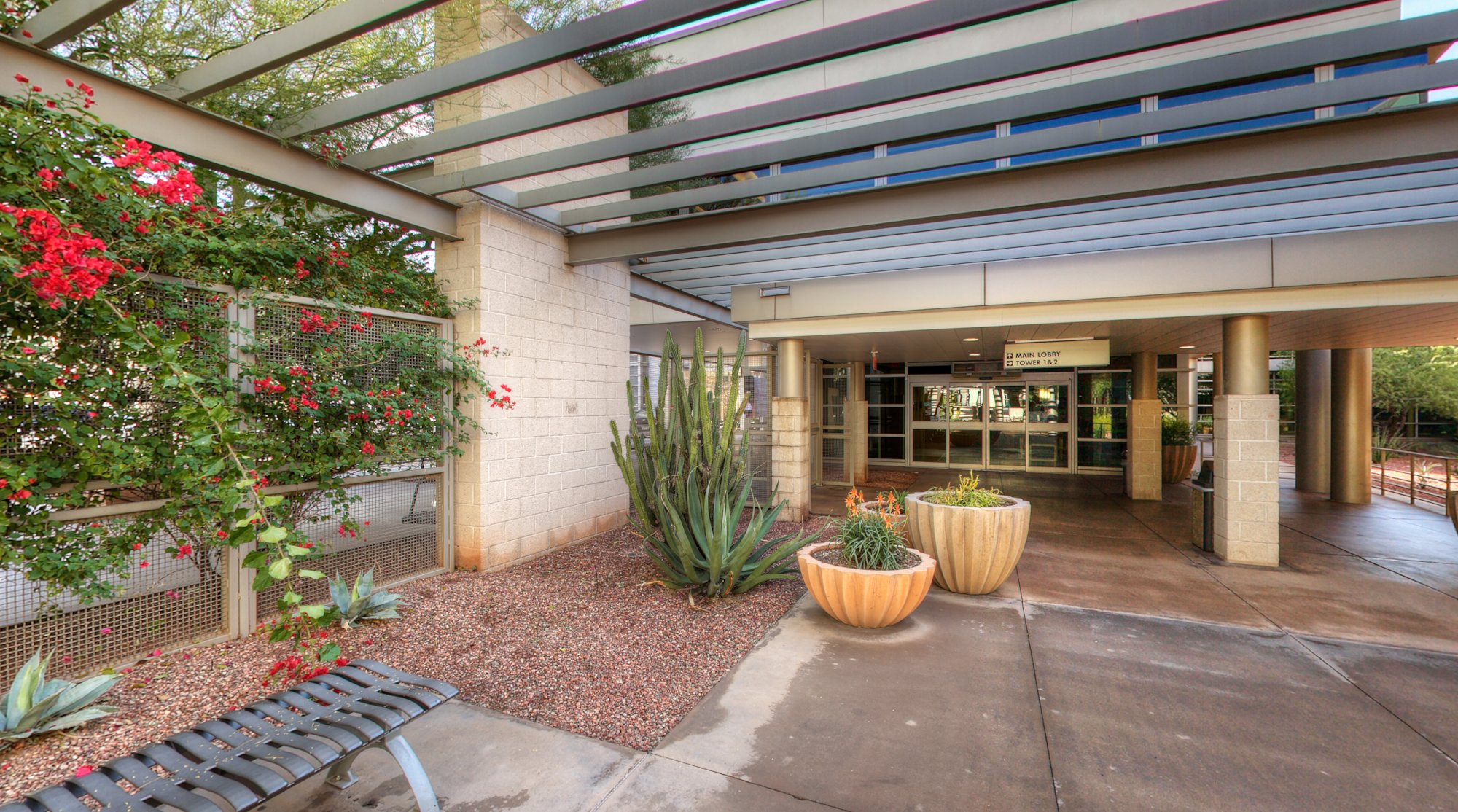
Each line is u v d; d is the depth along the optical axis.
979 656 3.70
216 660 3.54
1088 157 4.34
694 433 4.85
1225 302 5.88
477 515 5.34
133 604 3.48
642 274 8.05
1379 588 5.10
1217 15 2.89
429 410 4.84
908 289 6.98
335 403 4.21
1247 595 4.92
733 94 9.06
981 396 14.09
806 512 8.22
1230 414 5.95
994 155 4.17
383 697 2.29
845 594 3.96
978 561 4.74
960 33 8.00
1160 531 7.44
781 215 5.39
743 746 2.71
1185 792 2.40
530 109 3.93
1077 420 13.36
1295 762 2.61
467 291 5.36
